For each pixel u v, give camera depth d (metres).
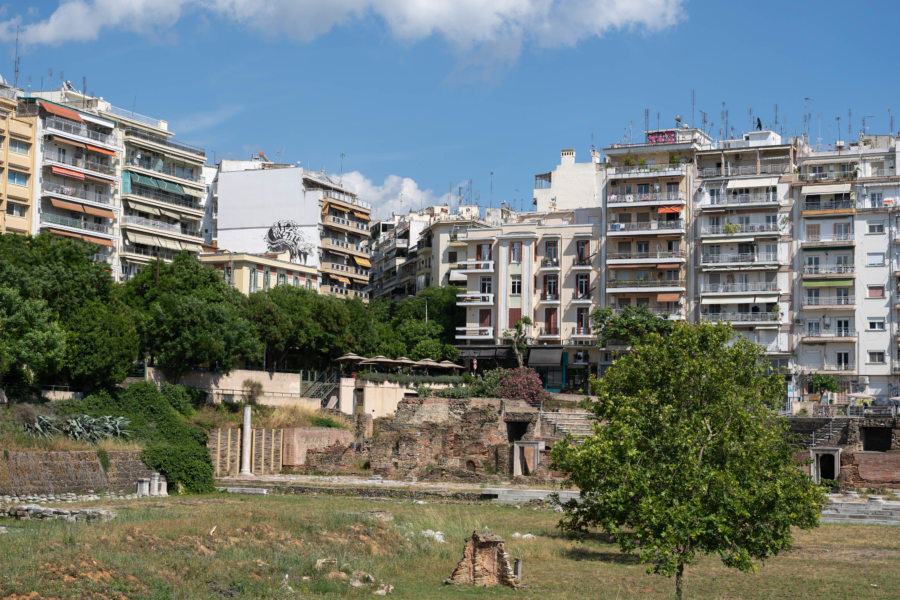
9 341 61.94
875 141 123.12
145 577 30.95
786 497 29.73
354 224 146.50
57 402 66.81
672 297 111.25
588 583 36.94
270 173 136.62
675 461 31.38
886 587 36.84
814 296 106.50
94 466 60.12
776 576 39.06
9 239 72.56
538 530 50.50
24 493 54.75
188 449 65.31
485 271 120.56
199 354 79.06
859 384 103.31
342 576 35.00
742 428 32.12
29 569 29.47
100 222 110.06
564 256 117.50
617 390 41.03
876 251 105.19
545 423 87.19
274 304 97.25
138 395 71.50
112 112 121.25
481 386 100.44
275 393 92.19
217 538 37.75
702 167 116.94
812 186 108.00
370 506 57.44
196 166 127.75
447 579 35.78
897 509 58.66
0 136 96.19
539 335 117.19
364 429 88.62
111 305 75.25
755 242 109.25
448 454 82.00
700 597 34.66
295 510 48.78
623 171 115.94
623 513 32.25
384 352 115.62
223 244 136.88
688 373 34.09
